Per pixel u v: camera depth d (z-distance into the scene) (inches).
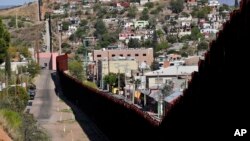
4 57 3208.7
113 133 1759.4
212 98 725.3
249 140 649.0
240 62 655.8
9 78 2974.9
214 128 716.7
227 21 690.8
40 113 2659.9
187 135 824.9
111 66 5024.6
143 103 3361.2
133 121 1374.3
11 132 1245.1
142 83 3939.5
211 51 730.8
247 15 644.7
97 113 2225.6
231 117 673.0
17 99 2023.9
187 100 821.9
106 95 1958.7
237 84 661.3
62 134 2001.7
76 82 3090.6
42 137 1441.9
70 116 2556.6
